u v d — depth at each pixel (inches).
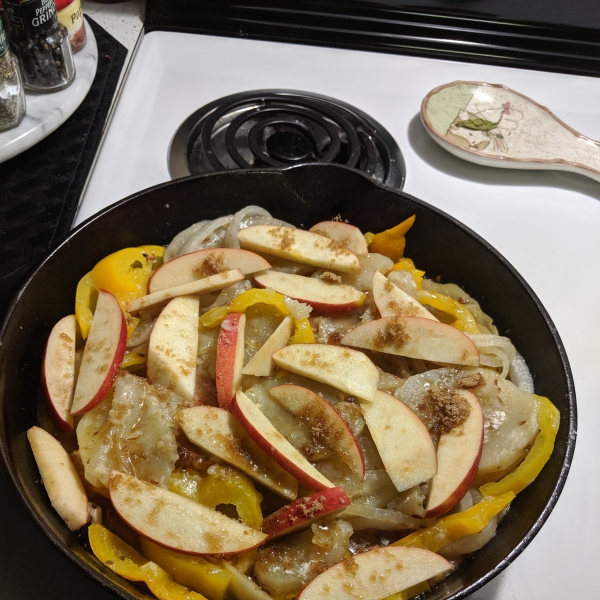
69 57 48.0
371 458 30.7
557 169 50.4
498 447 31.4
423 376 33.6
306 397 31.0
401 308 36.1
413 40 60.1
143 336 34.7
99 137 49.7
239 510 28.4
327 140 50.6
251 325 35.4
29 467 30.0
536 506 29.1
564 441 30.7
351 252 38.6
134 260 38.3
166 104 52.2
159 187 38.6
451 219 39.0
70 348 34.1
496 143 51.4
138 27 58.8
